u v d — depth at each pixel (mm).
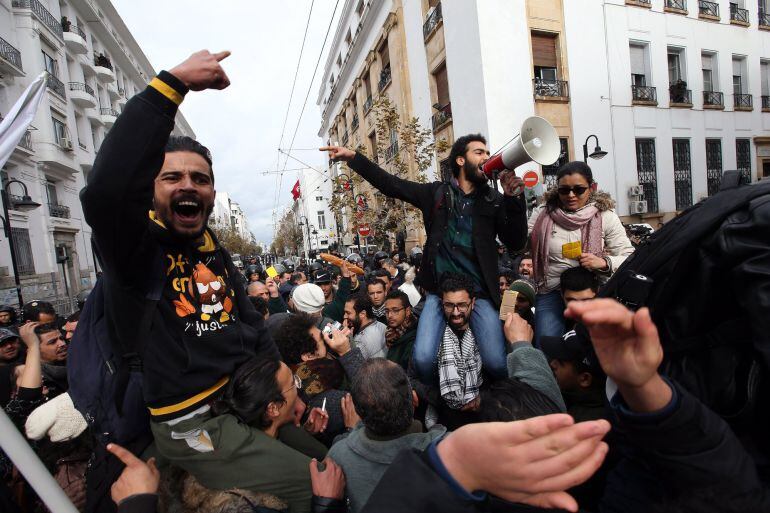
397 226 12688
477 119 11625
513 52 11398
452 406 2492
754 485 803
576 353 2023
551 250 3000
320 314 4324
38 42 18938
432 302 2758
